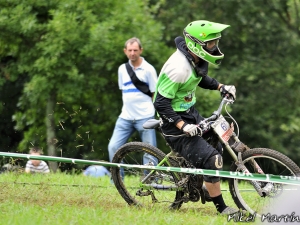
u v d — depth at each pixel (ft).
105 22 115.85
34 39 120.78
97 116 130.93
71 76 116.47
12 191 62.95
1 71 127.65
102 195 62.59
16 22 116.57
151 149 57.26
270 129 158.20
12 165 76.89
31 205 56.54
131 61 76.64
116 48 117.08
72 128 126.21
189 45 52.03
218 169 52.85
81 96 125.49
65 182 71.20
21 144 122.01
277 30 164.66
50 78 118.52
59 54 116.26
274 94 158.81
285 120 156.46
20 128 124.57
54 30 115.65
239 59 163.43
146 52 120.06
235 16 161.38
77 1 116.57
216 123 53.62
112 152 78.02
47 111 121.19
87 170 83.41
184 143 53.88
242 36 163.63
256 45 166.81
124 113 77.36
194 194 56.08
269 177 50.39
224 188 73.97
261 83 159.94
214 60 51.72
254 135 155.53
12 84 135.23
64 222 48.85
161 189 56.90
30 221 48.55
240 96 157.58
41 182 66.33
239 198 55.31
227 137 53.47
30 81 121.08
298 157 157.89
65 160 56.49
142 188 57.82
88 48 115.03
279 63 162.09
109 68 117.29
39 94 118.62
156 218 51.08
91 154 125.59
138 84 76.28
